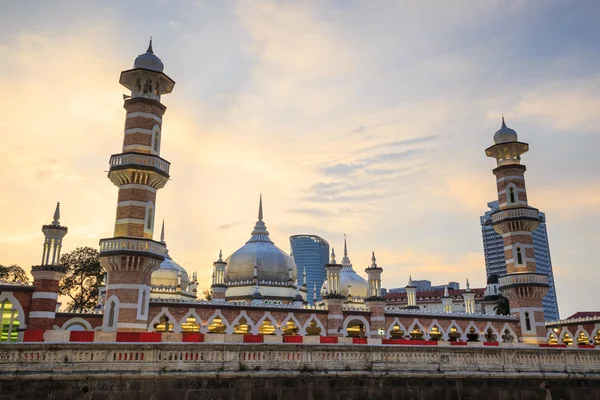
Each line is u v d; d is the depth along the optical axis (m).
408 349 31.62
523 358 33.81
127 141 42.38
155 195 42.75
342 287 72.44
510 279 57.00
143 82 43.56
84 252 69.44
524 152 61.59
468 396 31.80
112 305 38.38
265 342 30.69
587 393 34.19
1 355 24.16
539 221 58.28
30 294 39.88
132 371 25.91
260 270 64.44
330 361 29.77
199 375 26.89
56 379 24.64
